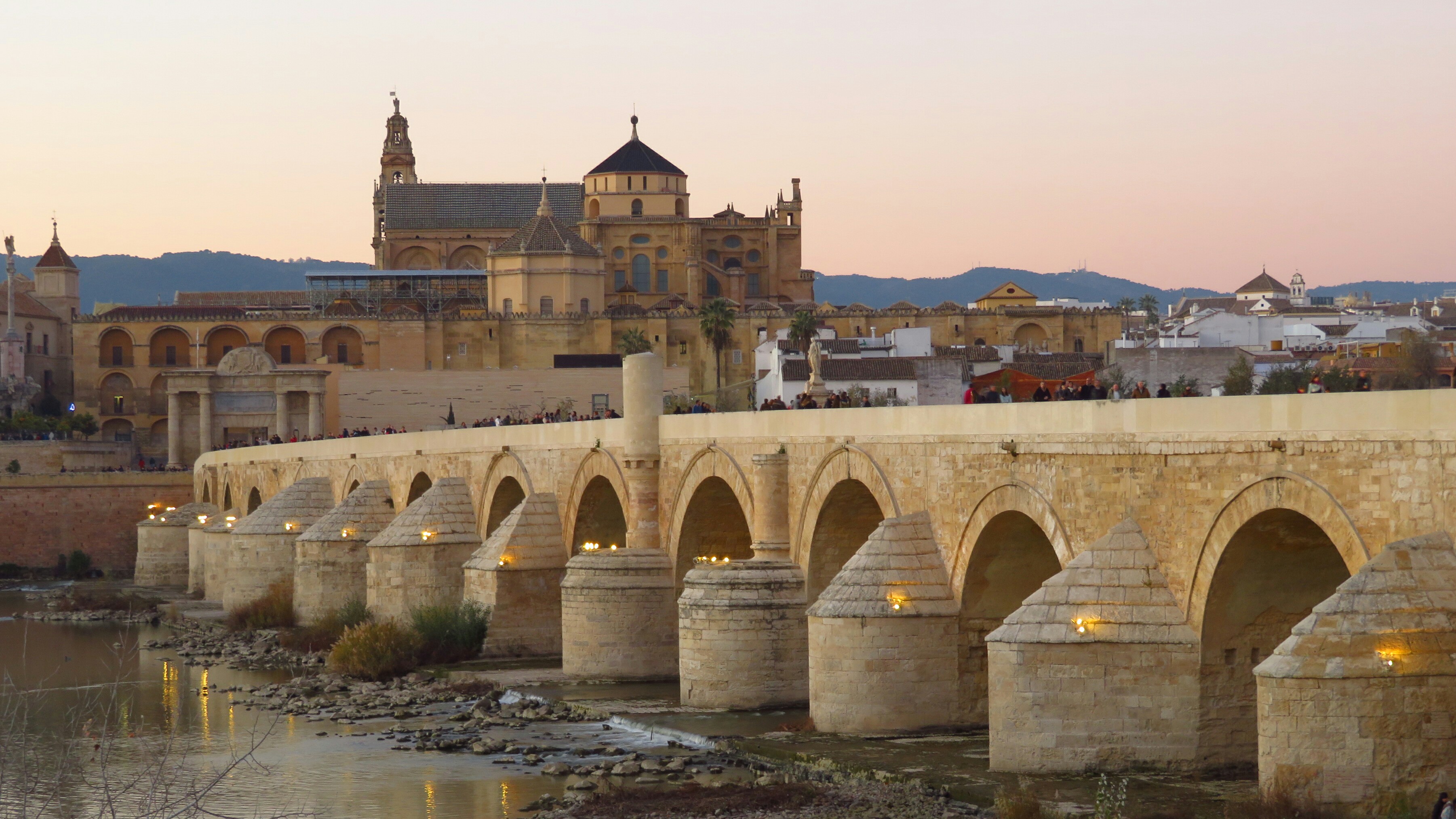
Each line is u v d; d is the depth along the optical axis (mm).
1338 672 31844
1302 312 175000
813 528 54688
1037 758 39781
